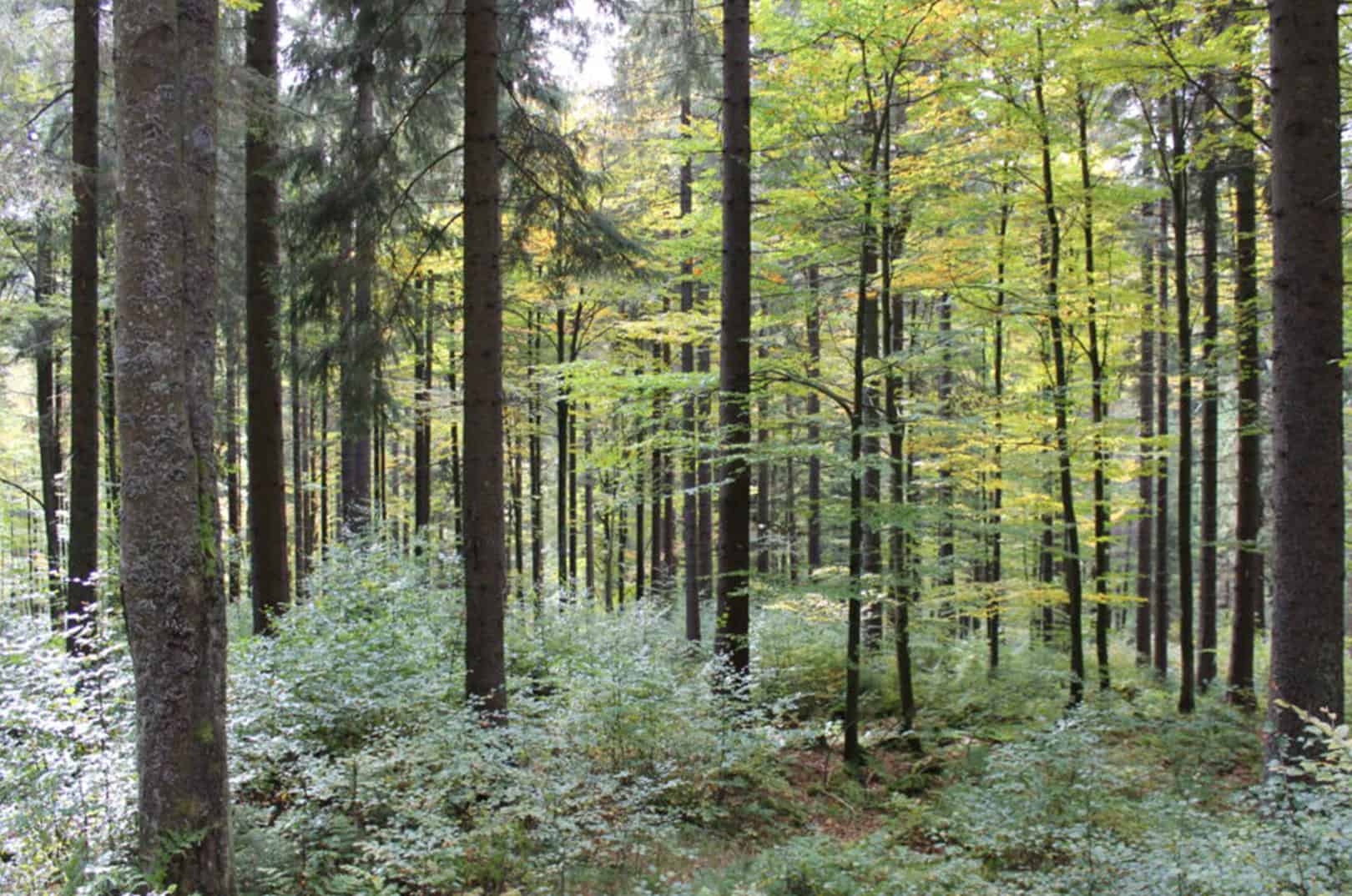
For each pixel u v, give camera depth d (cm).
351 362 895
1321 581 615
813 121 920
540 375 1670
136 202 428
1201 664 1470
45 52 1023
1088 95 1080
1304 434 621
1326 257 616
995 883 558
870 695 1180
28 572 872
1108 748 927
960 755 982
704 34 1238
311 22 1241
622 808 648
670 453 1460
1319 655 614
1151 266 1490
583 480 2131
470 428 761
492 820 586
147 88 429
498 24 888
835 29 860
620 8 992
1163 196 1153
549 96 1046
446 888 541
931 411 1218
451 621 1008
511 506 2158
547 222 916
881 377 1159
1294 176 622
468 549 764
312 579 1123
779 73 926
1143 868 503
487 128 767
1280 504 635
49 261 1486
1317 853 432
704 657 1271
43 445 1748
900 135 1081
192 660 439
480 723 712
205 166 459
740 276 941
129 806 481
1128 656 1758
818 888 575
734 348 941
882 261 980
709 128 1209
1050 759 687
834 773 915
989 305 1116
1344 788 448
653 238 1544
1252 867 445
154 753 433
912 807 790
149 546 431
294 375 926
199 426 450
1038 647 1556
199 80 457
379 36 884
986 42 1026
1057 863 610
